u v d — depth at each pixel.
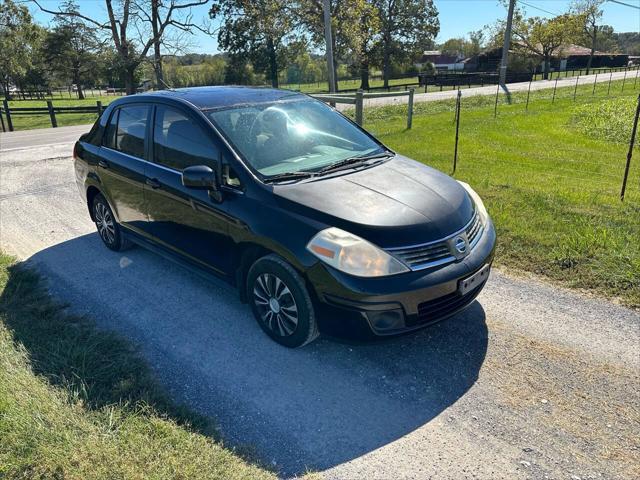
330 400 3.09
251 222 3.48
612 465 2.55
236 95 4.43
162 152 4.36
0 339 3.61
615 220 5.73
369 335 3.13
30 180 9.12
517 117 18.05
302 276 3.23
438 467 2.57
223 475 2.44
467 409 2.98
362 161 4.05
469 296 3.48
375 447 2.71
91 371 3.27
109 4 36.16
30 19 60.50
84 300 4.41
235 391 3.18
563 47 63.72
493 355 3.49
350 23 35.44
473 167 9.13
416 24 59.62
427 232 3.22
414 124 16.41
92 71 72.06
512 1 37.91
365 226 3.13
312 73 81.75
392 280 3.04
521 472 2.53
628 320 3.85
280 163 3.81
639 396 3.04
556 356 3.46
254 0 36.72
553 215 6.04
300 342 3.47
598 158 10.06
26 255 5.51
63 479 2.36
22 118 29.92
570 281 4.49
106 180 5.06
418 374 3.32
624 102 21.42
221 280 4.04
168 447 2.60
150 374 3.30
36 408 2.80
